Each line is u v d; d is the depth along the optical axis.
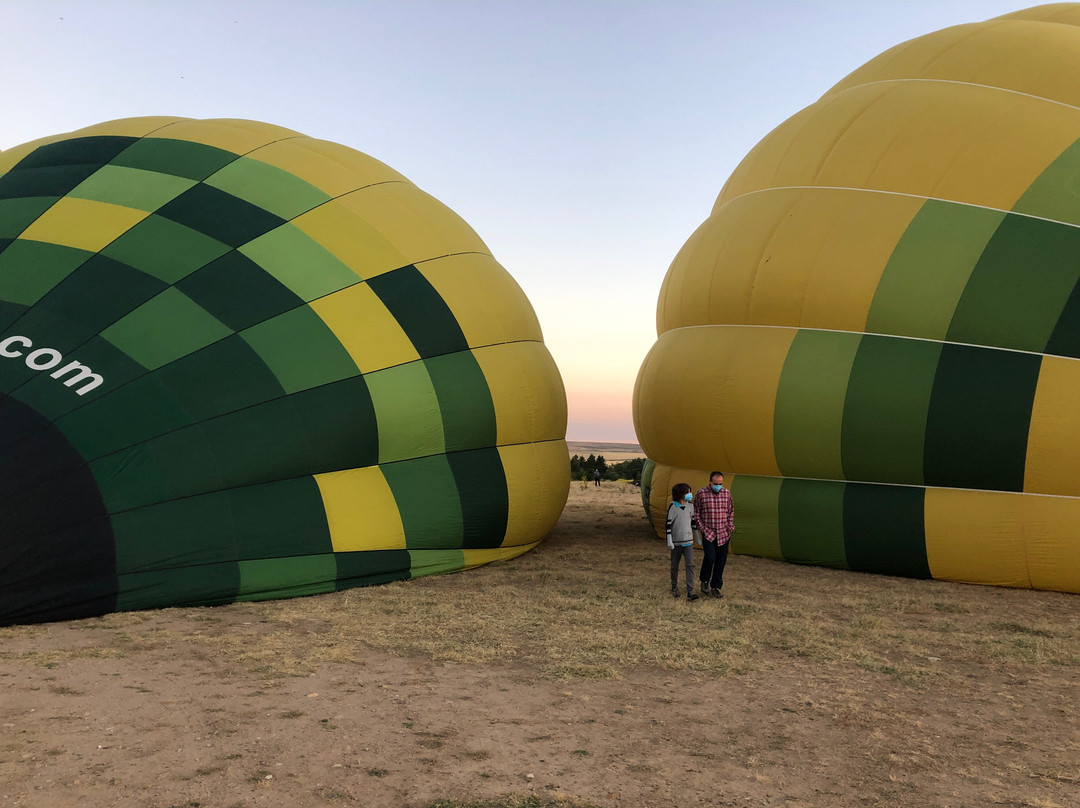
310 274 9.14
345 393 8.62
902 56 11.16
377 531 8.54
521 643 6.29
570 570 9.57
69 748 3.88
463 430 9.48
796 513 9.76
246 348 8.33
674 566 8.12
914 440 8.91
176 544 7.15
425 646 6.11
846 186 10.05
